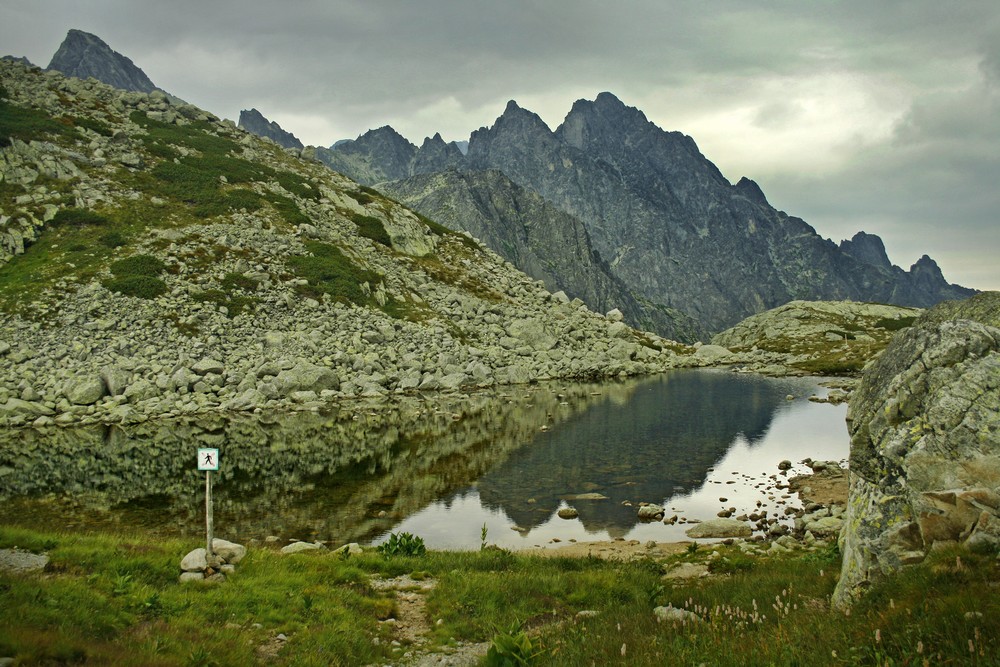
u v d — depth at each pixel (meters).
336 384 63.66
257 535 24.98
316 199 103.88
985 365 11.33
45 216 74.12
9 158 80.81
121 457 38.75
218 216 84.81
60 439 43.50
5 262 66.38
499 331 89.69
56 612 10.72
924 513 10.25
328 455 39.97
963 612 7.65
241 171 100.12
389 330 75.50
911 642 7.52
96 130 95.62
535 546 24.30
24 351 54.47
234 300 69.81
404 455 40.19
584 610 14.77
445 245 117.88
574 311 111.44
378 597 15.54
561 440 44.75
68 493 30.80
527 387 74.00
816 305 149.25
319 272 81.00
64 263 67.25
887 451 11.45
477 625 13.51
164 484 32.84
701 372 94.38
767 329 140.12
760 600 12.83
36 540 15.74
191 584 14.16
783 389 73.12
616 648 10.19
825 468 35.38
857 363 93.50
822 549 19.31
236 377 58.66
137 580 13.67
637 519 28.03
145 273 68.19
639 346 103.62
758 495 31.48
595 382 80.38
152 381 55.72
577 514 28.70
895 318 136.62
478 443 43.66
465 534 25.75
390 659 11.86
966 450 10.45
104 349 57.41
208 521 15.80
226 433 46.16
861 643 8.04
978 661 6.46
